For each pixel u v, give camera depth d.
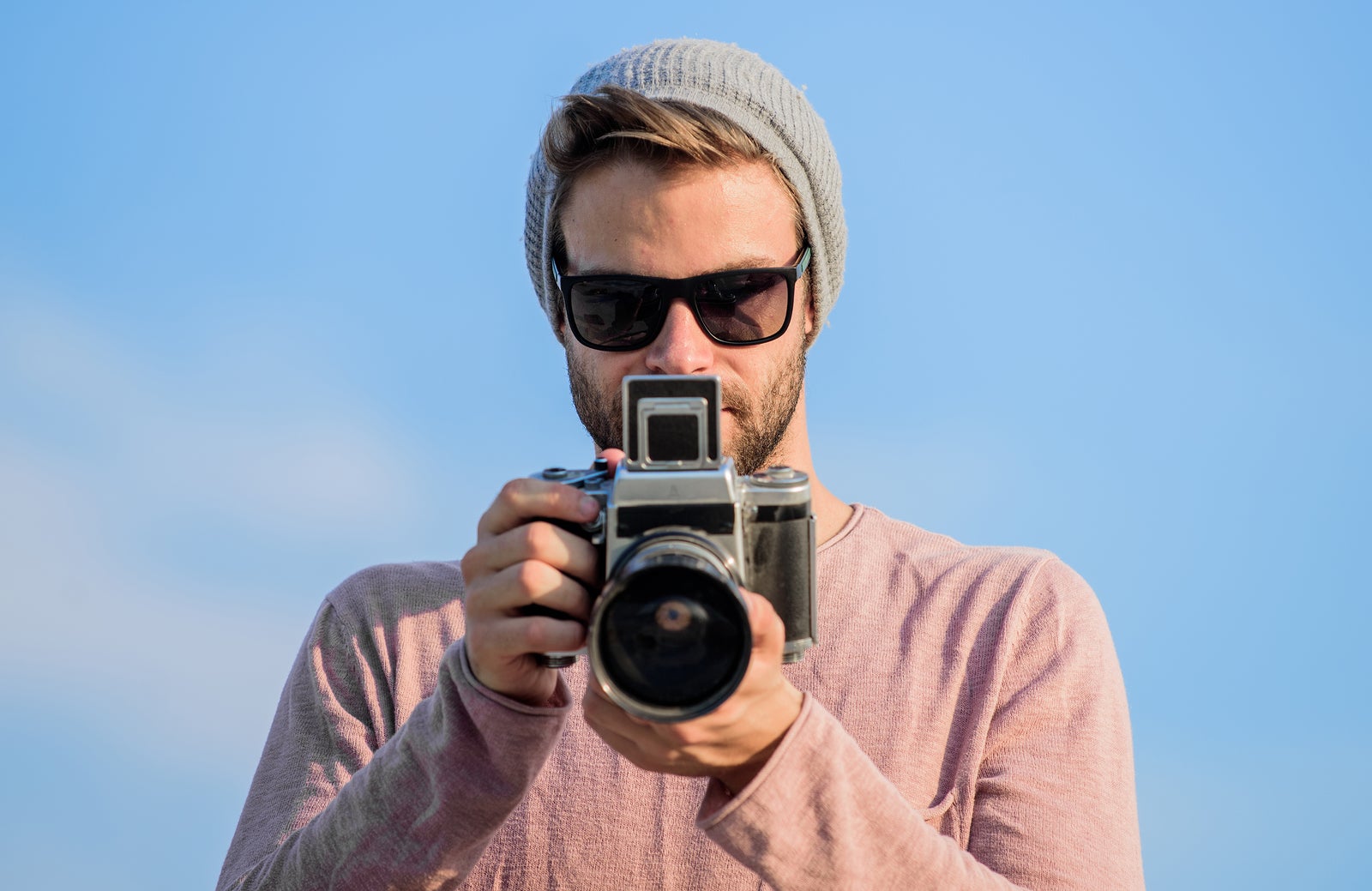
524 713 2.66
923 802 3.20
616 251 3.44
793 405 3.60
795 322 3.61
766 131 3.55
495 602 2.61
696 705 2.40
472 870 3.00
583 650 2.75
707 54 3.69
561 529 2.65
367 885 2.80
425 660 3.54
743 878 3.12
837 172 3.88
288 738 3.53
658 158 3.40
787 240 3.62
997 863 3.02
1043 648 3.40
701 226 3.41
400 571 3.73
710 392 2.71
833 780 2.50
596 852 3.19
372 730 3.49
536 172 3.96
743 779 2.57
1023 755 3.23
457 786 2.71
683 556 2.38
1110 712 3.36
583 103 3.44
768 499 2.79
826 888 2.49
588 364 3.57
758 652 2.42
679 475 2.59
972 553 3.66
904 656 3.38
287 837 3.20
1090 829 3.09
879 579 3.57
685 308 3.42
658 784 3.24
